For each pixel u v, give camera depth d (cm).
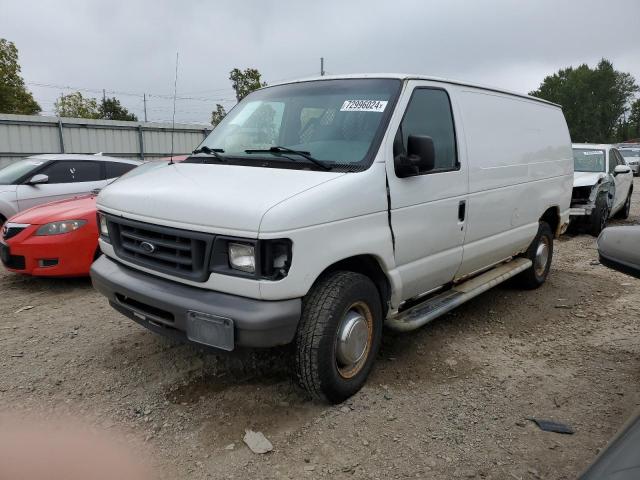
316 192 311
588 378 400
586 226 1027
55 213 602
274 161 363
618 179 1155
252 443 307
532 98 586
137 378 385
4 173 895
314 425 328
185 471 286
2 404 350
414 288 405
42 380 382
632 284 659
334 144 367
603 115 11025
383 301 382
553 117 630
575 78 11156
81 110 3866
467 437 321
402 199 368
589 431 329
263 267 293
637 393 377
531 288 623
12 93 2875
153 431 321
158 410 344
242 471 286
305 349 321
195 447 306
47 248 583
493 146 483
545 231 618
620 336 485
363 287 343
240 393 364
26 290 600
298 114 404
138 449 304
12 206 823
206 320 304
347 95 397
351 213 328
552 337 481
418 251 393
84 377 387
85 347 438
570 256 838
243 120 435
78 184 897
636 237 278
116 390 369
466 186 439
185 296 316
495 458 301
